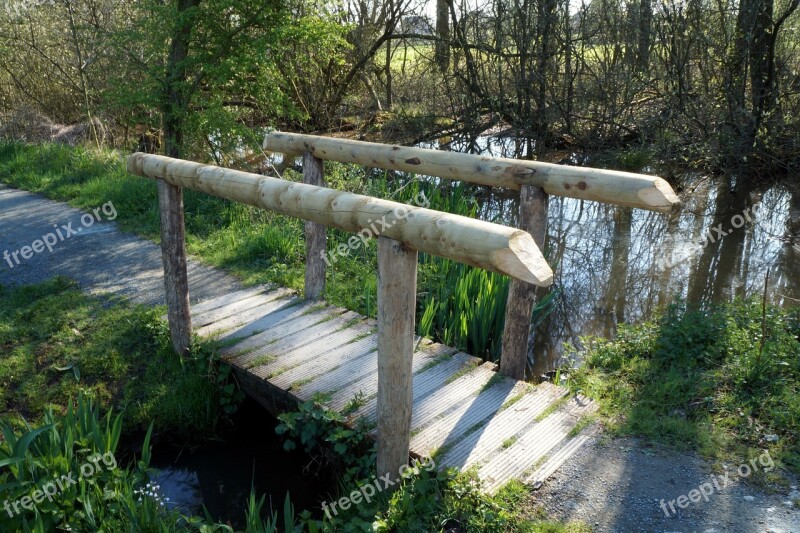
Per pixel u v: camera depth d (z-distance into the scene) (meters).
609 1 11.10
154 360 4.68
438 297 5.61
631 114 11.27
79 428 3.37
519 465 3.34
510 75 12.44
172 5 9.44
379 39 14.28
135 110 11.23
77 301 5.47
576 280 7.06
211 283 6.00
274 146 5.68
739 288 6.70
